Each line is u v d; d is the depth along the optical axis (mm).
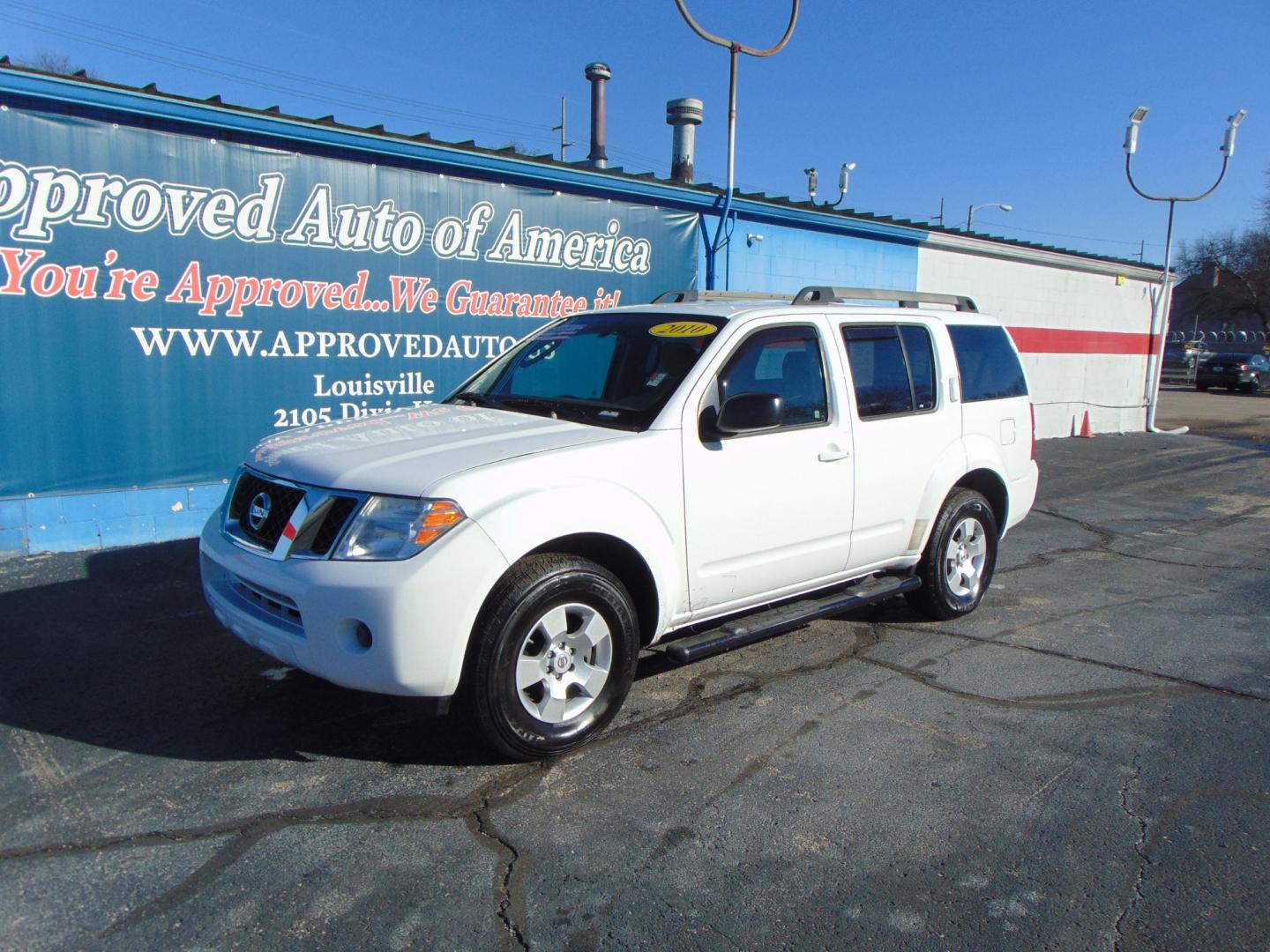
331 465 3617
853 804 3479
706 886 2949
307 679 4543
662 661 4969
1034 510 10062
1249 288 58938
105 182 6629
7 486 6516
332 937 2658
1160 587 6797
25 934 2623
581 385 4633
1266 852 3195
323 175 7664
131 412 6961
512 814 3355
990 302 15422
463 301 8727
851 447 4812
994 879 3020
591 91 14016
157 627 5234
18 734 3904
